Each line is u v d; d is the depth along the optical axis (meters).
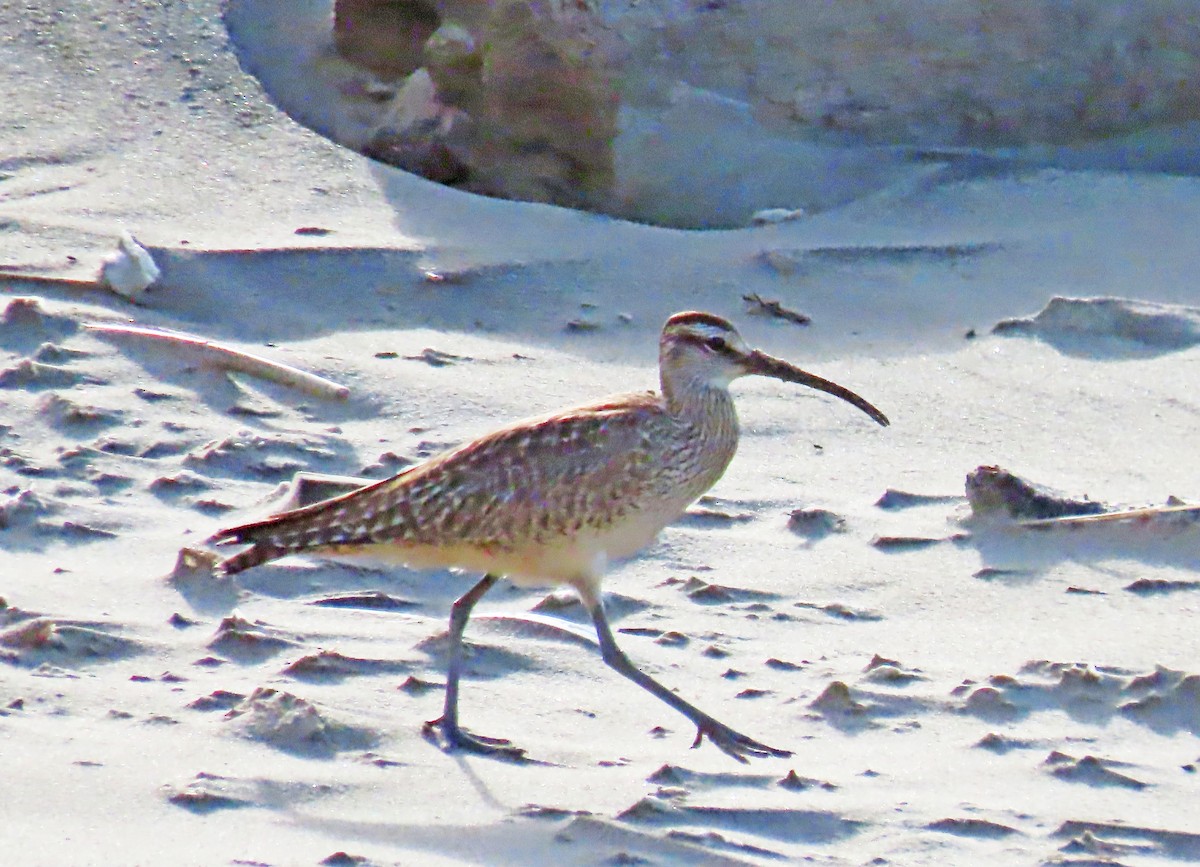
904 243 15.74
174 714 8.00
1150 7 16.98
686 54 16.45
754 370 9.25
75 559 9.98
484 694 8.81
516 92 16.47
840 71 16.72
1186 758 8.57
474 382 13.15
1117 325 14.16
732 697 8.95
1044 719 8.91
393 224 15.88
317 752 7.81
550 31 16.17
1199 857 7.48
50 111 17.30
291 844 6.79
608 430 8.66
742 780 7.93
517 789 7.62
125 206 15.59
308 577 10.00
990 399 13.26
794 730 8.62
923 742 8.58
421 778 7.64
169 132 17.20
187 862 6.49
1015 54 16.94
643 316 14.59
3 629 8.80
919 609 10.23
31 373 12.40
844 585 10.48
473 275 14.94
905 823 7.57
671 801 7.58
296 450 11.76
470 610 8.60
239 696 8.23
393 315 14.36
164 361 12.91
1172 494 11.62
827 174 16.73
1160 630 9.98
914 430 12.78
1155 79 17.14
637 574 10.55
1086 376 13.58
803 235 15.95
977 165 16.97
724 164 16.53
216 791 7.20
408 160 17.14
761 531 11.20
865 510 11.46
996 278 15.23
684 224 16.52
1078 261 15.43
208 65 18.42
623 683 9.10
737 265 15.43
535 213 16.45
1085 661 9.55
